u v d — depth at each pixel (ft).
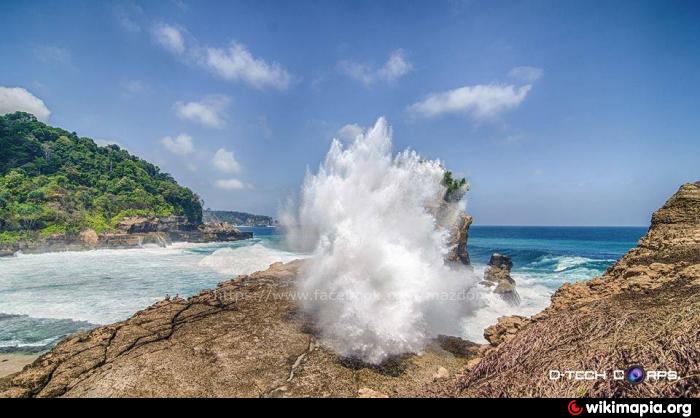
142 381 22.56
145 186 295.89
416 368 26.99
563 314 27.17
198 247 209.05
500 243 254.27
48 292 63.21
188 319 33.53
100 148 359.66
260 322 32.89
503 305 50.21
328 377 24.36
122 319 47.80
